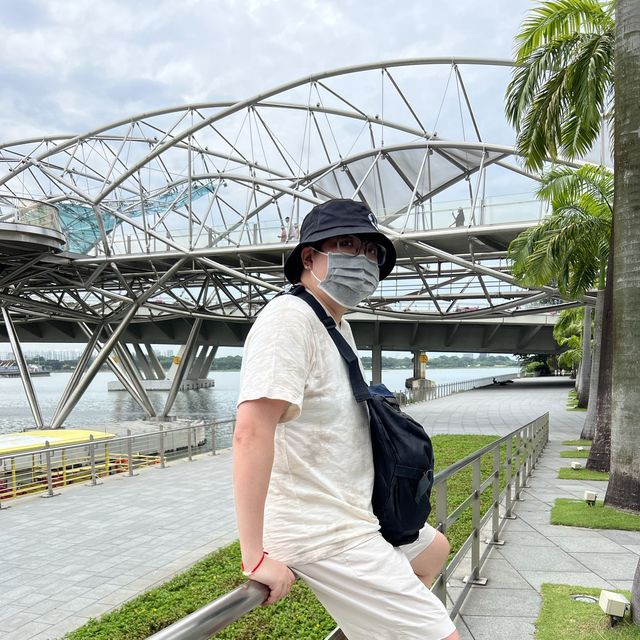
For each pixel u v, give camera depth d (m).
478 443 18.91
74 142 39.94
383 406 1.96
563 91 13.30
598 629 5.04
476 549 6.50
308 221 2.03
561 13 13.42
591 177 17.61
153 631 6.14
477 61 25.75
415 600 1.76
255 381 1.64
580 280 20.02
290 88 28.80
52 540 10.80
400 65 27.09
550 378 84.75
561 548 7.86
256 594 1.57
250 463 1.59
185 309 39.16
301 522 1.76
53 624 7.23
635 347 9.84
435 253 24.19
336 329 1.93
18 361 37.12
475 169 30.53
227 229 30.67
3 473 16.09
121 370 39.44
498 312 31.23
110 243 33.06
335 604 1.83
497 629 5.24
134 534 11.05
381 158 31.20
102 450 21.39
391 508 1.89
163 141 30.84
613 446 10.13
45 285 38.94
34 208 25.50
